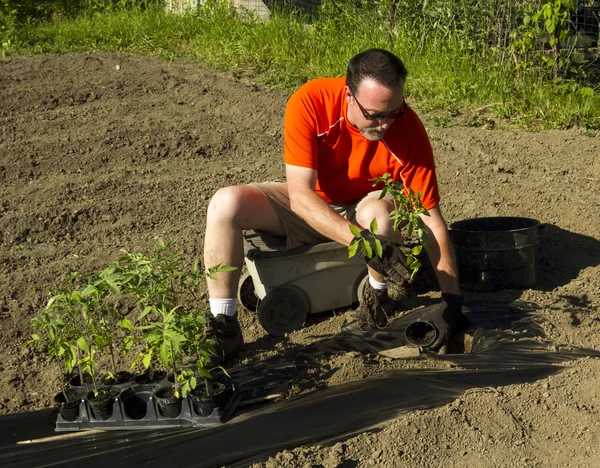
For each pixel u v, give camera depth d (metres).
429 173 3.31
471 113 6.77
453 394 2.91
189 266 4.30
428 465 2.57
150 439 2.73
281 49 9.15
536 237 3.81
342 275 3.61
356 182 3.42
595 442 2.59
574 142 5.90
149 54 10.59
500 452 2.60
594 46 7.57
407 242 4.24
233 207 3.26
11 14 12.64
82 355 3.45
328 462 2.59
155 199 5.22
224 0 11.62
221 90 7.83
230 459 2.62
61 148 6.25
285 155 3.31
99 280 2.80
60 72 8.91
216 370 3.22
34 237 4.80
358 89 3.01
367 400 2.88
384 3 8.90
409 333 3.33
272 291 3.48
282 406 2.86
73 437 2.80
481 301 3.67
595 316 3.48
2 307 3.97
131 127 6.68
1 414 3.13
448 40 7.95
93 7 13.66
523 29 7.46
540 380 2.97
